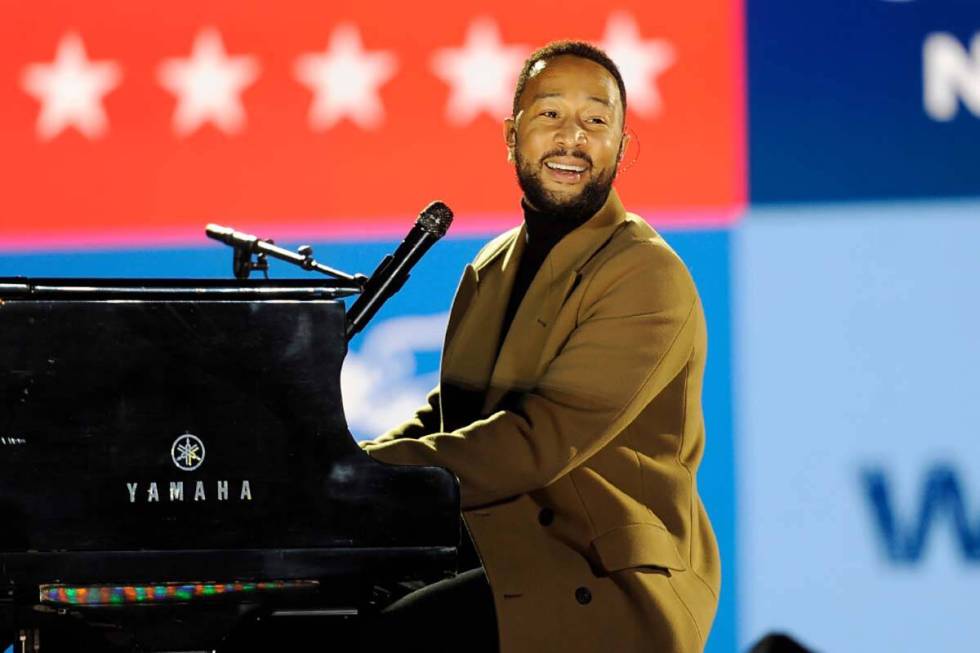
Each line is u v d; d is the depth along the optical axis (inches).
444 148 706.2
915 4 703.7
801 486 690.2
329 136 708.0
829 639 682.2
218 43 709.9
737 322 698.2
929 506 688.4
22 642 379.9
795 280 700.0
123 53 709.9
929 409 693.9
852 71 704.4
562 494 411.2
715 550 435.2
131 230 709.9
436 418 476.7
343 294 369.7
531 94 446.6
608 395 413.1
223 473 361.1
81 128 709.9
